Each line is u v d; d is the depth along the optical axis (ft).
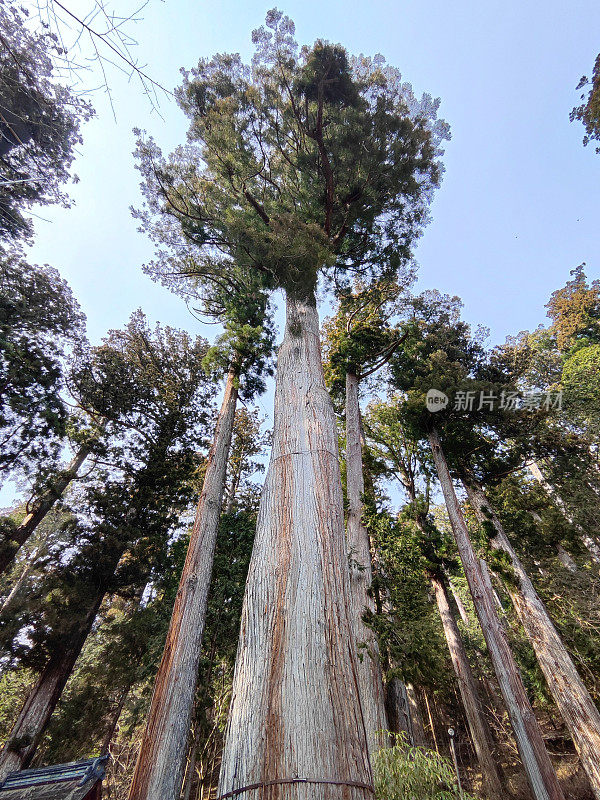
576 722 26.16
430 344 52.44
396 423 51.57
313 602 8.43
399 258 41.37
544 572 41.75
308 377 15.66
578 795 35.24
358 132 32.22
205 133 30.89
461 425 41.86
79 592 36.63
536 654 30.25
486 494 45.34
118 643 34.73
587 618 33.27
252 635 8.24
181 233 39.24
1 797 15.81
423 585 33.06
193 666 21.48
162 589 41.42
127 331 60.29
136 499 45.50
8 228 41.45
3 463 42.09
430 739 48.01
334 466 12.43
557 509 43.57
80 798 15.33
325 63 33.14
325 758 6.18
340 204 35.32
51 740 29.78
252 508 49.39
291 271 21.95
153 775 17.19
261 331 37.52
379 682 22.63
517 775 38.96
